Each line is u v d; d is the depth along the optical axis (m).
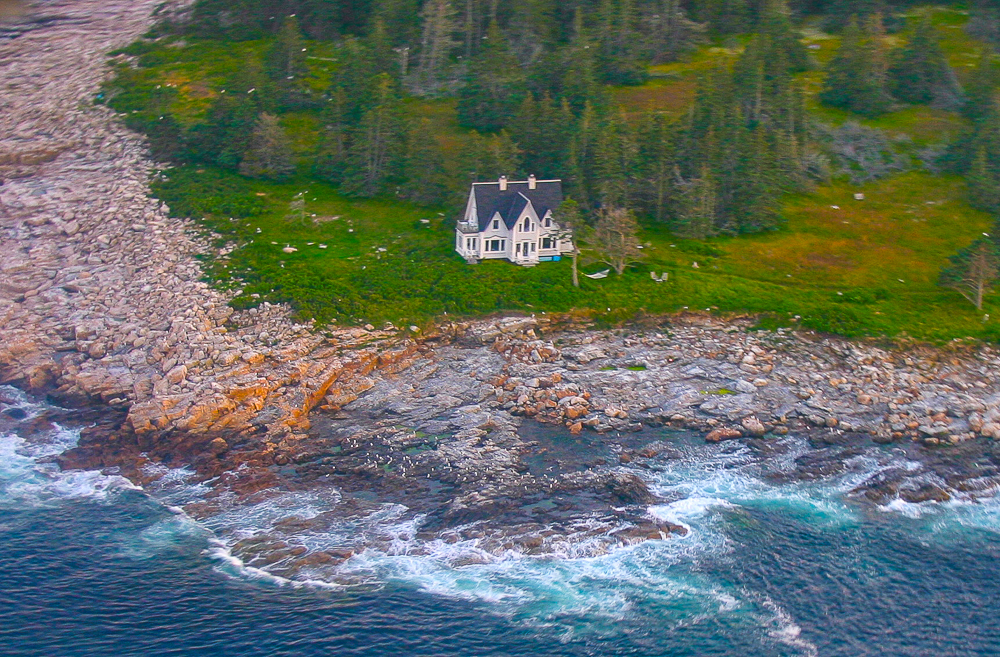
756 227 115.75
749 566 66.50
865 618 61.94
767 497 74.19
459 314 97.75
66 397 86.12
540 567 66.06
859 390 88.12
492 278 103.06
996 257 102.00
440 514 70.69
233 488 74.06
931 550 68.44
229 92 135.00
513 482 74.00
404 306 97.62
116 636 59.28
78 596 62.78
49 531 69.44
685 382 88.75
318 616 61.25
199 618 60.91
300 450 78.81
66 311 97.50
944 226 118.06
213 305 96.44
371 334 93.75
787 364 92.06
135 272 103.94
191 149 127.12
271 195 120.94
